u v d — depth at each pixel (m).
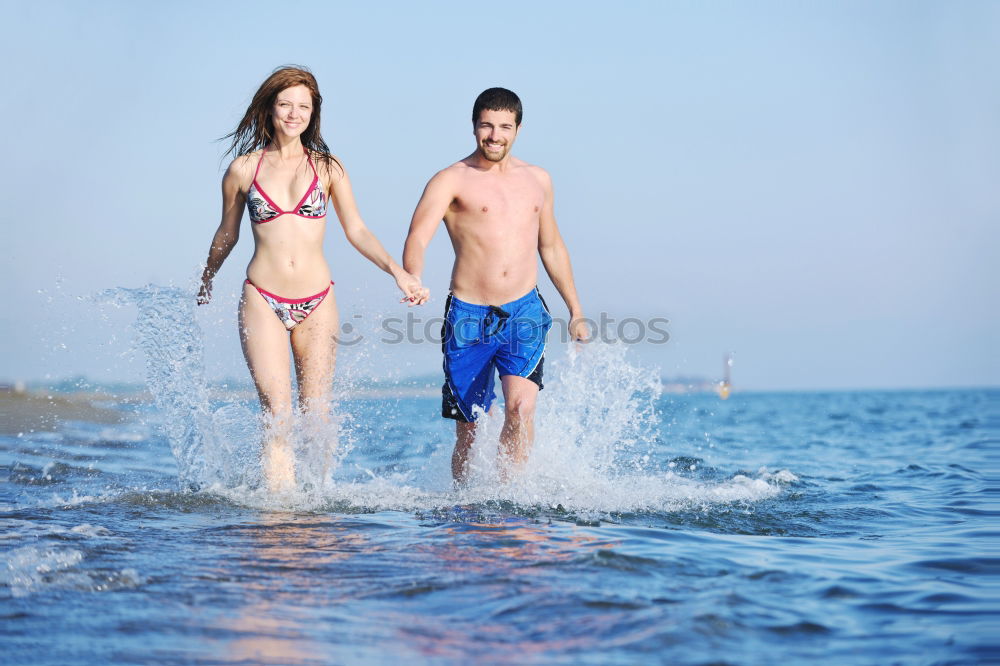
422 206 10.61
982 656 4.37
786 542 7.42
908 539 7.70
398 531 7.41
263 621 4.82
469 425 10.90
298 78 9.86
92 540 6.81
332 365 10.37
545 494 9.40
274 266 9.98
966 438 21.64
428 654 4.33
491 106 10.47
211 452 10.09
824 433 23.89
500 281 10.67
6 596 5.24
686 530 7.84
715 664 4.22
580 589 5.45
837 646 4.52
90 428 16.42
